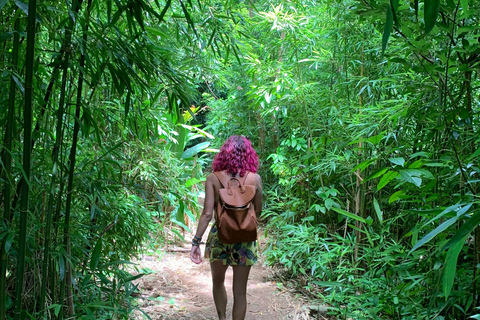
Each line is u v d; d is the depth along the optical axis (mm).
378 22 2500
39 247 1768
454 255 905
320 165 3262
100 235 2309
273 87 3525
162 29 2213
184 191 3865
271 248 3951
